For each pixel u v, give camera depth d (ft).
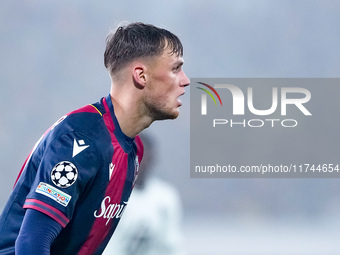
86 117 28.89
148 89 29.66
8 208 28.81
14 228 28.53
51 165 27.25
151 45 29.40
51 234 26.84
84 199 28.73
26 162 29.71
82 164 27.58
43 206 26.81
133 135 30.30
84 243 29.99
